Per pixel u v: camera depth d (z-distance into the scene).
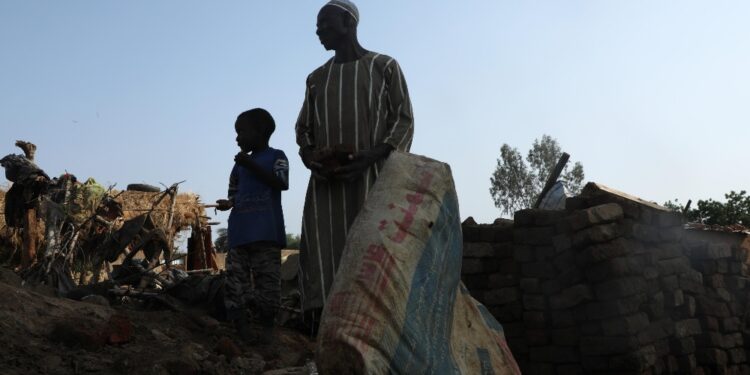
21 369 3.31
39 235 8.66
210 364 3.99
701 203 26.66
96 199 7.55
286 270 7.50
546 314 5.45
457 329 2.95
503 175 42.69
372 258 2.46
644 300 5.36
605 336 5.13
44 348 3.61
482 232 5.89
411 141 4.19
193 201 12.36
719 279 6.51
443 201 2.83
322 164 3.94
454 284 2.83
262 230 4.84
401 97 4.19
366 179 4.05
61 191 7.84
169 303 5.44
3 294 4.03
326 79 4.26
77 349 3.73
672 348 5.66
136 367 3.62
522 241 5.58
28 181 8.37
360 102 4.13
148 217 6.81
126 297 5.86
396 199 2.72
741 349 6.63
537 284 5.48
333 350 2.26
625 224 5.29
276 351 4.78
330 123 4.17
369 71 4.18
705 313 6.06
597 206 5.23
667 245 5.82
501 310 5.70
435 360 2.50
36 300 4.20
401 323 2.40
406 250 2.54
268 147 5.09
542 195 7.78
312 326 4.18
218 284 5.52
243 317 4.85
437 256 2.69
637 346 5.09
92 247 7.08
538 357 5.48
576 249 5.28
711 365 6.07
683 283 5.85
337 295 2.40
